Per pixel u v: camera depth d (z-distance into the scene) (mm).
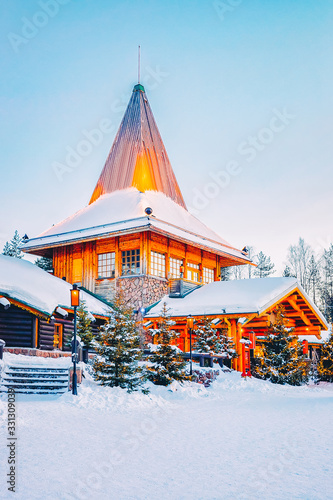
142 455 7562
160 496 5578
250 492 5746
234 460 7328
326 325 29141
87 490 5723
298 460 7332
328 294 61219
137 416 11914
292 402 16047
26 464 6711
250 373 23453
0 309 18516
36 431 9062
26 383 14492
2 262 22250
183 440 8875
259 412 13117
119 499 5438
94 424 10234
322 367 28906
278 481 6203
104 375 15242
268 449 8117
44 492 5578
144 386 16766
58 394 13984
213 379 20484
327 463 7148
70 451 7586
